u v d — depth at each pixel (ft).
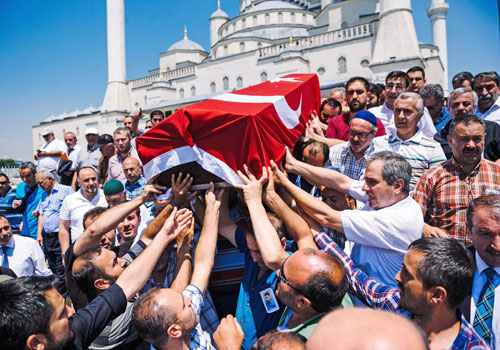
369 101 19.07
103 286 8.46
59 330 5.76
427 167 12.23
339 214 8.26
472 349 5.86
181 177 8.64
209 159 8.29
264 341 5.51
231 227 9.59
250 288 8.87
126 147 20.97
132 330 8.32
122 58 128.88
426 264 5.93
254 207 8.07
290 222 8.38
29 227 24.03
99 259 8.52
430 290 5.91
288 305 6.79
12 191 31.53
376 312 3.07
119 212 9.21
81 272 8.41
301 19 152.66
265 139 8.37
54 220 21.75
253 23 153.69
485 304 7.22
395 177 8.05
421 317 6.17
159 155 8.70
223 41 144.77
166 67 164.66
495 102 15.90
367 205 9.46
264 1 161.27
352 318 2.97
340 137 16.55
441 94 15.65
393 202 8.25
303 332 6.38
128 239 12.76
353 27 103.24
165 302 6.79
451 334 6.05
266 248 7.66
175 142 8.46
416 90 20.27
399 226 7.92
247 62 119.75
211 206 8.57
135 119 26.27
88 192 17.79
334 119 17.21
